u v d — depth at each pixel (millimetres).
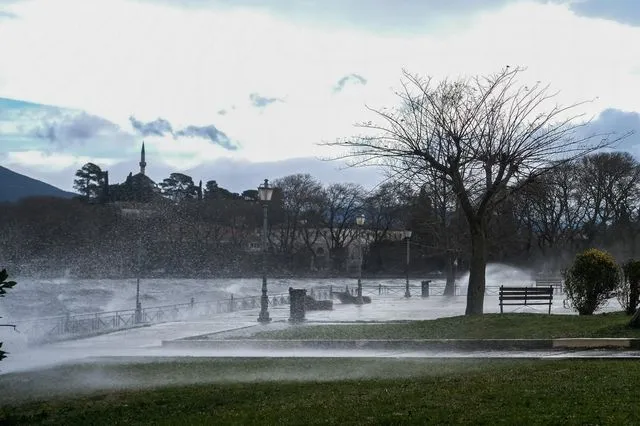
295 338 22750
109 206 132625
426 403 11734
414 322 25906
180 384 15586
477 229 30141
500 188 31000
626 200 103188
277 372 16844
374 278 133375
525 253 101500
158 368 18344
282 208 156750
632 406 10672
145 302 64500
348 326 27203
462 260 78125
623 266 25469
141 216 128500
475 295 29797
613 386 12367
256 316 40062
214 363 18844
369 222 141500
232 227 152750
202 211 148750
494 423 9969
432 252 94438
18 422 12234
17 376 17828
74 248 119750
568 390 12203
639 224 104375
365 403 12086
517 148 30734
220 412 12180
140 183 153750
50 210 121500
